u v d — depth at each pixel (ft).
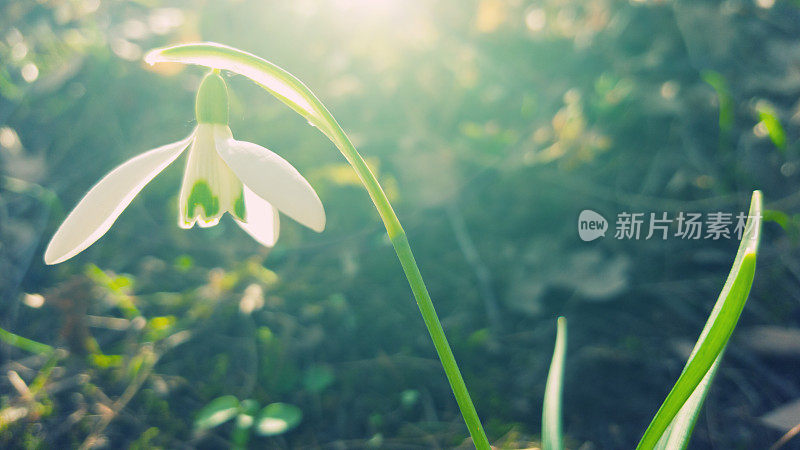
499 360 0.61
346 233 0.74
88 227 0.34
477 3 0.93
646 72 0.81
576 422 0.56
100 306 0.64
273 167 0.34
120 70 0.85
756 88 0.76
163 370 0.59
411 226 0.74
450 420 0.56
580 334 0.62
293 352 0.61
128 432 0.55
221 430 0.55
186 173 0.37
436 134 0.82
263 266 0.71
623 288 0.66
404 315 0.65
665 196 0.72
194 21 0.93
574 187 0.75
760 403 0.55
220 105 0.37
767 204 0.68
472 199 0.76
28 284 0.66
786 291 0.62
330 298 0.67
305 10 0.94
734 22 0.81
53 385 0.57
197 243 0.72
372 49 0.92
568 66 0.85
